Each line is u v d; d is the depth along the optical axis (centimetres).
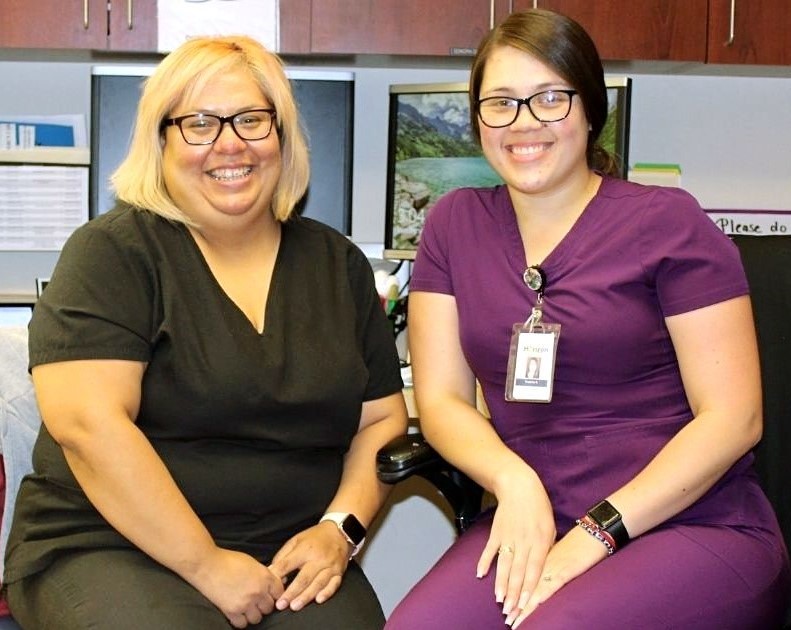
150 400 140
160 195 146
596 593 122
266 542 146
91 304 136
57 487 142
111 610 126
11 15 190
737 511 138
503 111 141
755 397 137
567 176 141
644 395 140
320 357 147
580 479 139
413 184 221
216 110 144
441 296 153
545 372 138
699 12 201
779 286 157
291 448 147
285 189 155
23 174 214
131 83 208
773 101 240
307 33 197
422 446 148
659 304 139
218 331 141
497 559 132
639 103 238
